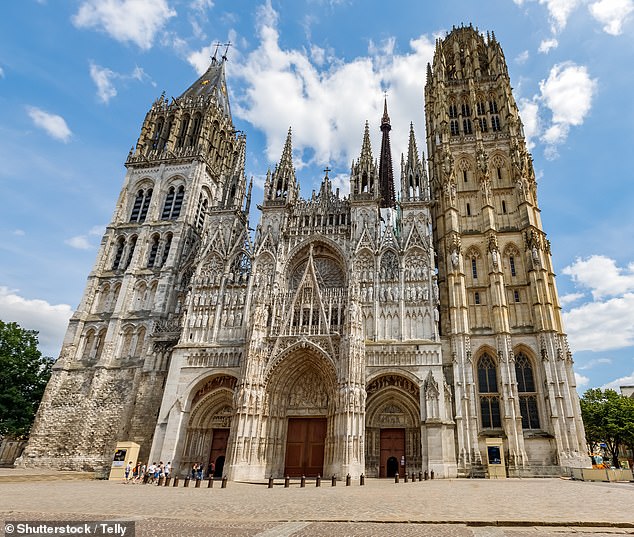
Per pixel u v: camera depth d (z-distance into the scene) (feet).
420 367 169.68
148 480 143.95
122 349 212.23
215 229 224.53
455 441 169.27
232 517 59.11
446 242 215.10
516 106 246.88
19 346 232.32
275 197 224.74
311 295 188.85
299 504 74.90
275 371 174.40
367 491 101.86
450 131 251.80
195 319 199.21
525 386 182.19
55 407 202.18
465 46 284.20
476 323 195.62
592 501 75.31
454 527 50.90
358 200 211.00
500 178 229.04
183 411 177.47
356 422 152.76
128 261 239.30
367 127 231.50
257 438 161.27
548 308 188.24
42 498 82.58
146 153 273.13
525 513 59.88
